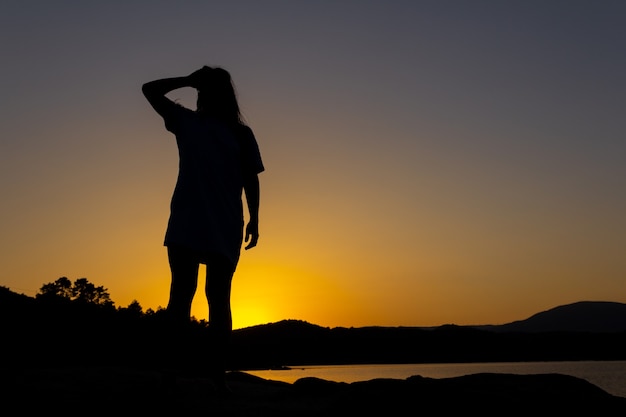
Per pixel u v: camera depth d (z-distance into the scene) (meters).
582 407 2.61
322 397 3.25
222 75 3.57
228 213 3.29
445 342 160.12
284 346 143.75
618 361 160.75
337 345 147.50
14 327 38.09
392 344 152.12
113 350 37.00
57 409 2.49
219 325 3.33
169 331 3.05
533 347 175.25
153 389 3.11
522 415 2.49
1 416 2.32
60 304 49.25
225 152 3.36
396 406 2.55
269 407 2.80
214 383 3.29
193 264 3.11
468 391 2.68
